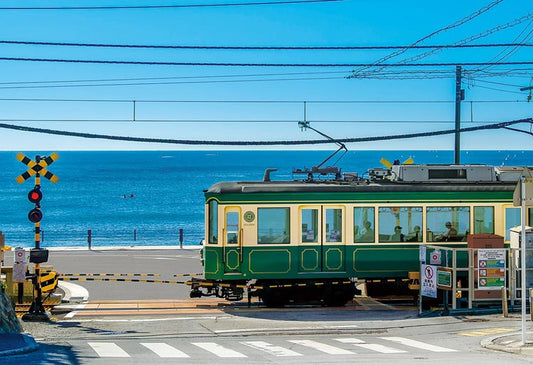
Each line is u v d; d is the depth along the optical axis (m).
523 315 15.61
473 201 23.06
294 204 22.38
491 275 20.83
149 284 28.03
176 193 141.88
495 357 14.42
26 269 22.08
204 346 16.19
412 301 24.12
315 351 15.39
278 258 22.30
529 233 21.25
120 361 14.03
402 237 22.78
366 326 19.16
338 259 22.55
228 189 22.27
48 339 17.45
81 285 27.64
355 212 22.61
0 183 171.38
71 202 122.94
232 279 22.19
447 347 15.95
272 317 20.91
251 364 13.55
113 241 63.94
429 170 23.56
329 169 24.36
